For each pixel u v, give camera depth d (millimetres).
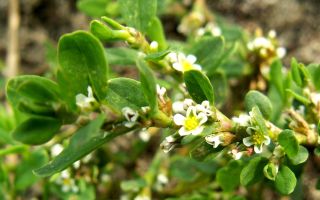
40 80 56
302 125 69
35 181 102
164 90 61
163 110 60
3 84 130
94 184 107
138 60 53
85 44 54
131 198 109
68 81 55
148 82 53
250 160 68
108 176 116
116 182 121
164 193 112
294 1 134
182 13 134
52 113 55
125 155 120
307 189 119
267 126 65
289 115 76
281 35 134
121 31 70
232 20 138
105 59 55
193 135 62
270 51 102
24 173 102
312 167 119
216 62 84
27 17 148
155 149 131
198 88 62
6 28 150
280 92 83
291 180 63
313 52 131
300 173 77
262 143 61
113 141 133
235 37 112
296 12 134
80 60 55
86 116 56
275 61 83
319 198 118
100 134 57
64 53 55
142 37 71
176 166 109
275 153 63
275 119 85
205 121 60
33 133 55
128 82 60
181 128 60
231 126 61
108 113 58
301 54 131
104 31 68
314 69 78
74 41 54
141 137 120
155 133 131
